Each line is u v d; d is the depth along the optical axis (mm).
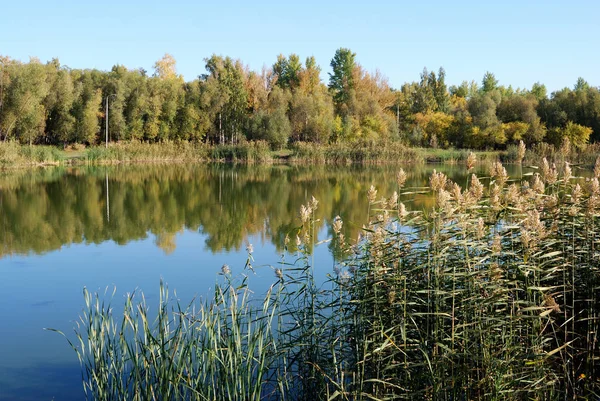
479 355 5262
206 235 16312
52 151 47438
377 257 5953
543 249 5992
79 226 18016
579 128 55750
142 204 23109
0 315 9398
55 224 18359
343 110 69062
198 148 55906
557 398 5164
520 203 6406
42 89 48719
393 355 5492
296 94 65062
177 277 11578
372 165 48406
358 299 6078
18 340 8258
